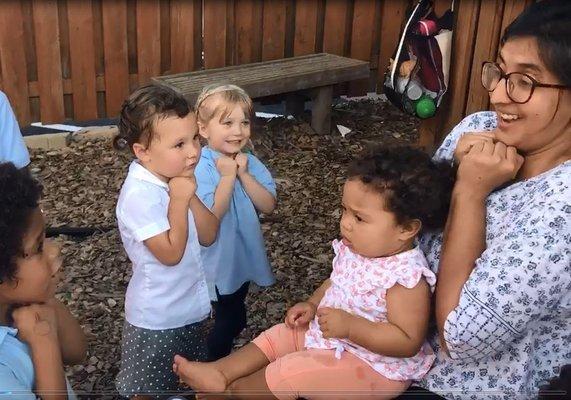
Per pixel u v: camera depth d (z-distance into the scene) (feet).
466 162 5.72
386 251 6.00
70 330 6.38
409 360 6.03
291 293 12.16
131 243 7.79
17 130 9.57
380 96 22.61
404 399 6.02
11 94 18.99
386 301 5.98
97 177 16.75
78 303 11.72
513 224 5.46
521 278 5.19
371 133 19.67
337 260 6.47
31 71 19.15
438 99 12.06
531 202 5.44
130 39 19.79
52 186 16.26
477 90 11.99
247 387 6.28
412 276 5.88
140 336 8.00
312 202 15.62
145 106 7.32
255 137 18.60
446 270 5.64
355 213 5.96
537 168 5.70
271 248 13.60
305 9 21.38
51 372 5.62
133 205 7.47
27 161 9.65
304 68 19.27
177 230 7.50
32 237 5.31
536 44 5.24
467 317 5.33
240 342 10.77
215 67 20.99
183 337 8.20
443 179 5.97
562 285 5.23
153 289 7.83
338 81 19.17
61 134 18.39
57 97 19.49
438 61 11.84
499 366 5.70
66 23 18.92
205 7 20.24
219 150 9.29
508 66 5.45
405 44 11.91
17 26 18.45
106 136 18.81
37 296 5.57
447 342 5.53
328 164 17.62
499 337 5.33
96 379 9.87
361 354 6.09
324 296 6.57
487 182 5.67
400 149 6.07
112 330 11.03
